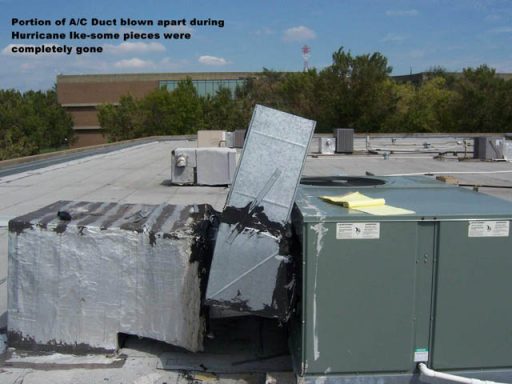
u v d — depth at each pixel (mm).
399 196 3893
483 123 52344
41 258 3771
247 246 3309
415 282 3215
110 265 3740
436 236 3195
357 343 3229
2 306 4695
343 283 3176
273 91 65750
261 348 3961
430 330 3268
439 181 4918
